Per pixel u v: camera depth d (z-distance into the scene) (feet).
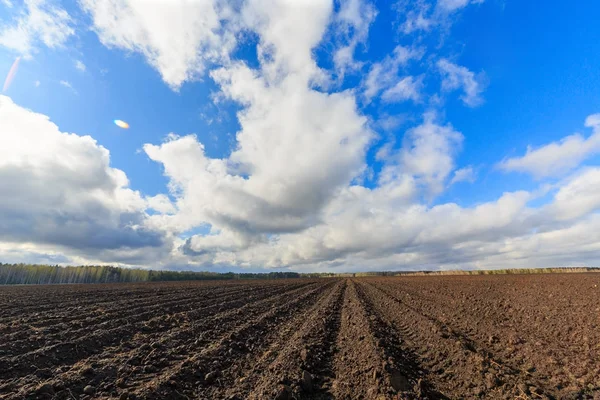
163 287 109.40
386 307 60.80
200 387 19.80
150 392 17.72
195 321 40.16
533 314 44.86
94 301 56.95
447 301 65.26
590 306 46.62
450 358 25.29
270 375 21.80
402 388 19.39
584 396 17.80
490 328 36.88
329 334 36.29
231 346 29.09
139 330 33.24
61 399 16.83
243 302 66.49
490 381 19.98
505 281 119.65
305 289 115.65
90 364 21.90
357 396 18.81
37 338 26.58
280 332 37.55
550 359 24.27
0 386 17.34
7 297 63.21
